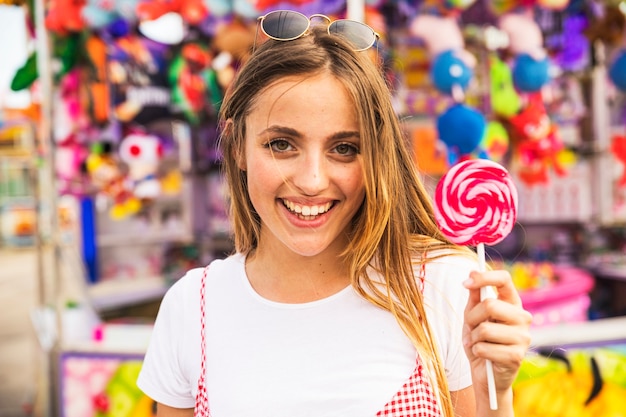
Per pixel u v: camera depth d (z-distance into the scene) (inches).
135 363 104.9
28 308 363.9
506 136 125.2
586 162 184.1
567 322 147.9
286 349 42.9
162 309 49.3
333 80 39.3
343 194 40.7
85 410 106.6
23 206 717.9
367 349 42.1
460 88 108.0
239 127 44.0
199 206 201.5
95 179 152.2
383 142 41.2
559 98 168.2
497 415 36.4
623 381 92.0
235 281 46.7
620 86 140.0
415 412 40.6
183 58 145.5
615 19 132.4
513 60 125.9
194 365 46.2
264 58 41.1
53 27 113.1
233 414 42.5
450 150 109.0
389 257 43.3
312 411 41.3
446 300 42.5
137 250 194.9
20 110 135.7
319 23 45.4
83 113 138.6
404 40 133.2
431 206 46.9
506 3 126.7
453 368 42.3
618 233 194.9
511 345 35.0
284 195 40.6
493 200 38.6
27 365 226.4
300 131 39.2
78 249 180.7
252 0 112.7
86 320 126.0
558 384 90.7
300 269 44.1
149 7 118.6
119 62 150.3
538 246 195.9
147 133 175.5
